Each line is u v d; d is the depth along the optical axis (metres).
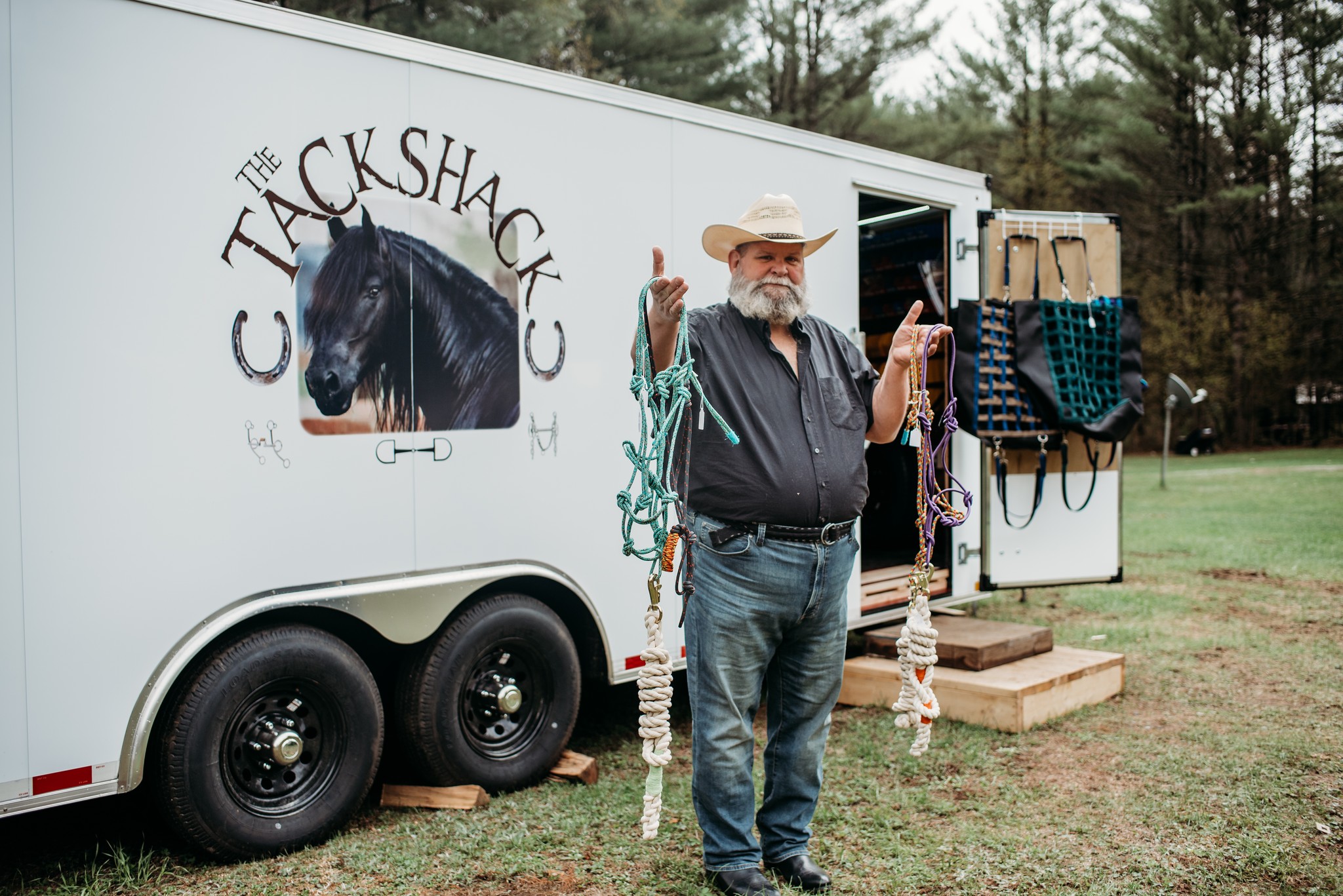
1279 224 25.23
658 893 2.66
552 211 3.54
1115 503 5.32
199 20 2.77
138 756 2.63
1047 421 4.95
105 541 2.61
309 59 2.97
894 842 2.98
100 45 2.61
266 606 2.87
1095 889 2.69
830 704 2.70
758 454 2.47
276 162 2.90
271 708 2.94
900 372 2.63
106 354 2.62
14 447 2.48
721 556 2.50
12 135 2.48
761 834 2.76
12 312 2.48
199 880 2.75
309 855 2.92
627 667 3.76
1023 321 4.93
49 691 2.53
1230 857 2.88
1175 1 23.45
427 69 3.22
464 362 3.30
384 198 3.12
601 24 16.59
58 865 2.86
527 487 3.46
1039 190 23.94
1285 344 24.86
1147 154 24.50
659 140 3.88
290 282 2.92
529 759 3.45
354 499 3.05
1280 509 11.00
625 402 3.76
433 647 3.25
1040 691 4.10
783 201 2.56
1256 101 24.20
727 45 17.42
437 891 2.71
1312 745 3.82
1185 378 25.09
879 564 5.71
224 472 2.80
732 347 2.58
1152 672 4.88
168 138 2.71
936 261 5.93
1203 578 7.30
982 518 5.11
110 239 2.62
